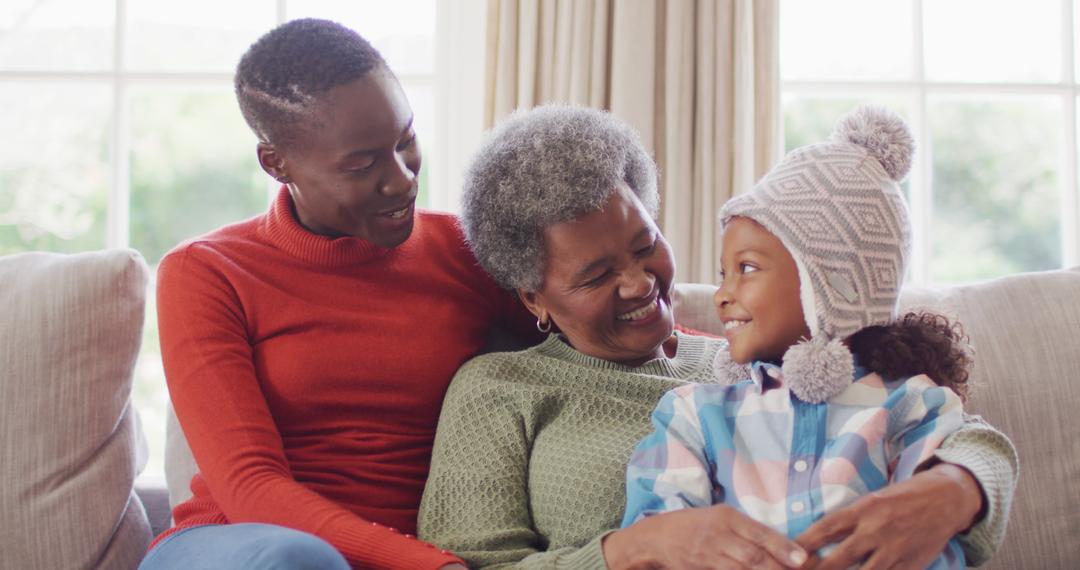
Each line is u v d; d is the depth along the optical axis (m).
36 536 1.53
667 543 1.09
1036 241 2.74
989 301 1.72
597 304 1.35
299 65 1.33
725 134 2.33
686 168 2.34
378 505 1.40
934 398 1.18
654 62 2.35
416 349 1.44
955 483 1.07
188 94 2.76
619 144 1.40
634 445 1.32
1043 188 2.72
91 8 2.61
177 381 1.34
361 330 1.42
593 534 1.28
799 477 1.15
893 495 1.04
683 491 1.19
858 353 1.23
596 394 1.38
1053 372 1.65
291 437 1.41
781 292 1.19
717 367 1.32
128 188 2.62
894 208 1.20
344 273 1.44
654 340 1.38
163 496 1.82
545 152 1.35
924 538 1.04
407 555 1.16
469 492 1.33
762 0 2.36
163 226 2.80
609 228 1.33
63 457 1.55
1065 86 2.66
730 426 1.22
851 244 1.17
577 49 2.33
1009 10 2.66
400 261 1.48
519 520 1.32
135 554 1.64
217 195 2.82
